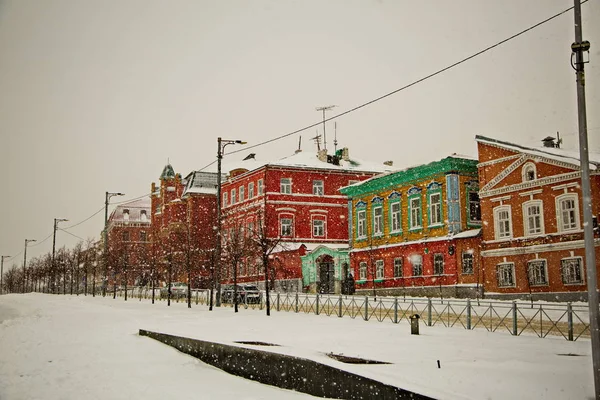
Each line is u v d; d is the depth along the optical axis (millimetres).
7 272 136500
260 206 61156
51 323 26422
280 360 12508
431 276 42688
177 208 81188
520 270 35125
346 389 10672
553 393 9477
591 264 10055
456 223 41438
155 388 12445
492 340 16547
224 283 65875
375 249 48625
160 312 31969
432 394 9062
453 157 41312
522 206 35438
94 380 13375
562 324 22547
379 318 25328
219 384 12859
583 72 10945
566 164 32812
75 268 78938
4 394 12203
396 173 46500
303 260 55938
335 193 62844
